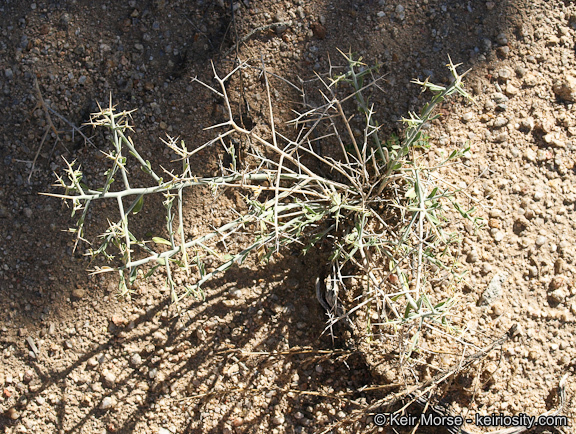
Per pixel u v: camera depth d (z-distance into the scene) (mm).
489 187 2131
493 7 2240
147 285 2127
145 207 2160
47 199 2152
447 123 2178
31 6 2240
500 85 2197
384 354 2014
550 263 2096
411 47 2211
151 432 2057
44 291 2119
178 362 2096
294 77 2215
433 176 1820
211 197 2166
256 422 2070
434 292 2055
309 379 2096
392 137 2025
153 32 2238
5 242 2139
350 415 2002
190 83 2211
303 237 2127
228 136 2184
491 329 2035
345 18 2240
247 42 2240
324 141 2174
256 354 2043
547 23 2236
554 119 2180
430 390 1928
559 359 2047
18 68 2195
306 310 2137
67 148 2170
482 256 2084
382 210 2066
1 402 2062
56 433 2047
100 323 2104
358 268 2068
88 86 2195
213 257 2137
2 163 2162
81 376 2074
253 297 2137
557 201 2137
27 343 2094
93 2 2244
